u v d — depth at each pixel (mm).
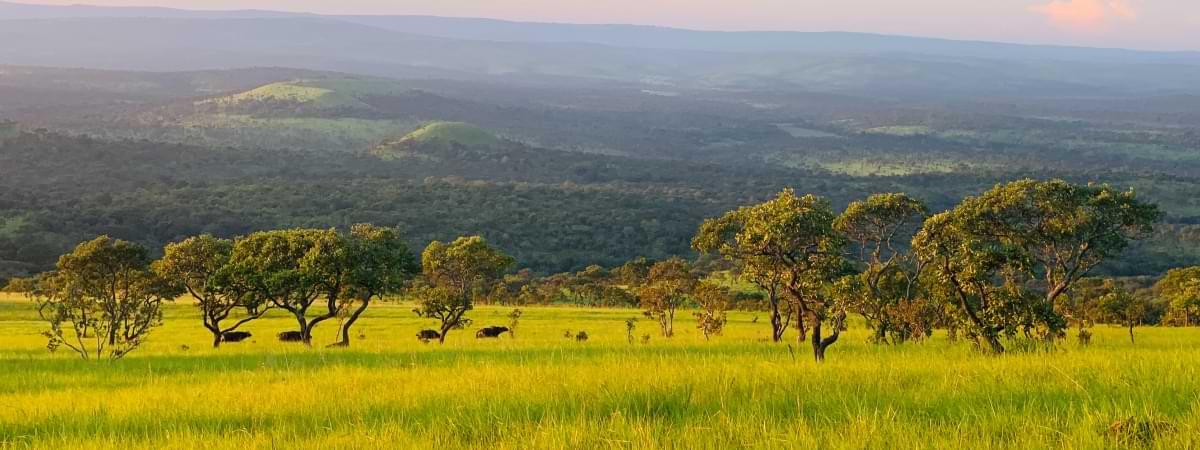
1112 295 59844
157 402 19656
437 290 53719
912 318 38156
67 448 15062
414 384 21047
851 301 29438
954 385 17078
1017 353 26109
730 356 28781
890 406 14203
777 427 13570
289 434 15312
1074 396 15438
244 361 32406
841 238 30094
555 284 120812
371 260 49312
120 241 41344
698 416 14680
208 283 47438
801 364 22906
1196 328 60188
